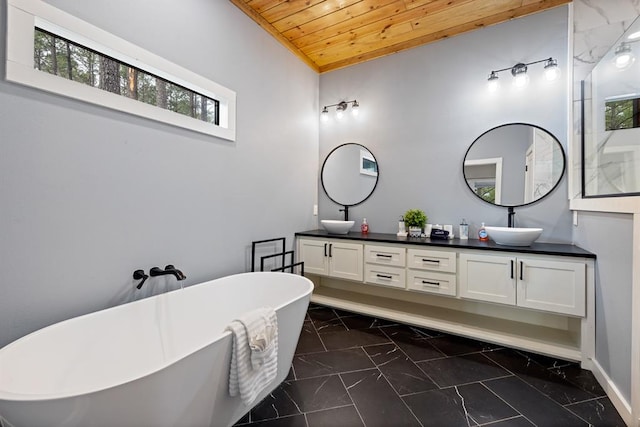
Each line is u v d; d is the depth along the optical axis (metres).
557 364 1.93
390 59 3.13
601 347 1.72
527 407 1.51
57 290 1.36
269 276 2.16
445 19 2.62
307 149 3.38
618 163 1.57
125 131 1.62
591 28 2.20
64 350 1.24
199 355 1.10
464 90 2.74
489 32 2.62
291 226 3.11
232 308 2.05
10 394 0.82
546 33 2.39
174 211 1.90
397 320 2.59
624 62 1.54
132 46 1.63
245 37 2.45
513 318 2.49
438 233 2.67
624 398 1.42
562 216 2.34
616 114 1.62
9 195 1.21
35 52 1.33
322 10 2.51
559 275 1.92
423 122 2.94
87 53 1.52
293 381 1.75
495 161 2.60
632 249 1.35
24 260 1.25
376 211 3.23
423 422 1.42
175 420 1.07
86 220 1.46
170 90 1.93
